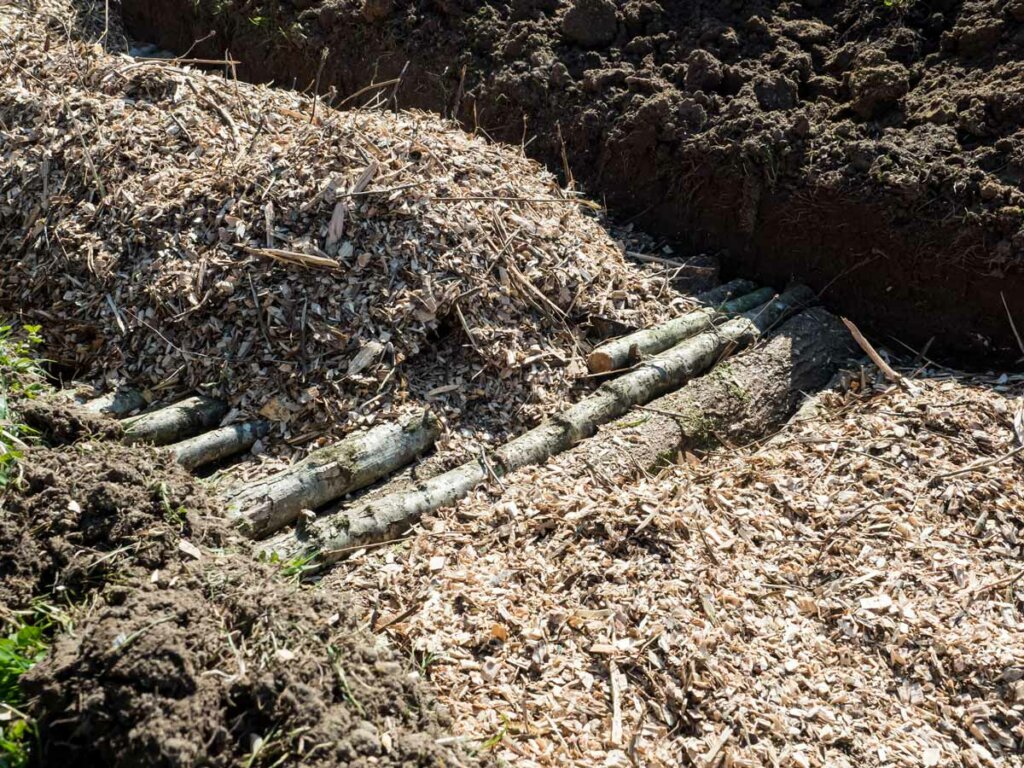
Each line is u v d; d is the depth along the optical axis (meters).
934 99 3.17
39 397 2.42
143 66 3.14
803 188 3.14
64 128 2.98
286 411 2.50
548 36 3.67
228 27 4.30
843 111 3.26
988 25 3.20
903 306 3.11
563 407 2.67
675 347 2.88
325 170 2.76
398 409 2.52
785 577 2.29
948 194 2.97
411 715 1.80
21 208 2.88
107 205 2.79
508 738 1.88
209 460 2.41
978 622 2.18
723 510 2.44
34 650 1.83
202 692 1.68
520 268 2.81
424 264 2.67
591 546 2.27
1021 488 2.50
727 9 3.57
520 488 2.44
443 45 3.79
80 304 2.69
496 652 2.05
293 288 2.60
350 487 2.40
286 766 1.64
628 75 3.47
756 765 1.87
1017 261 2.85
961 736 1.98
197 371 2.56
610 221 3.42
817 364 3.01
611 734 1.91
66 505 2.04
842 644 2.15
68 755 1.68
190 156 2.87
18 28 3.75
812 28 3.47
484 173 2.99
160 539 2.02
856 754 1.93
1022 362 2.96
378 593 2.17
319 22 4.05
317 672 1.77
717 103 3.32
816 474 2.58
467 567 2.23
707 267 3.25
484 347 2.64
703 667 2.02
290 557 2.20
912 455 2.61
